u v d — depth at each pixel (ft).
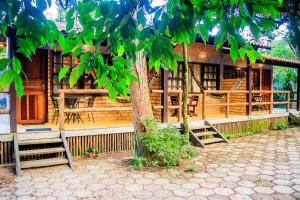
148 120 23.50
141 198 16.52
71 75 5.39
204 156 26.58
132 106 24.11
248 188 18.11
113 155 26.96
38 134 24.47
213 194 17.11
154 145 22.47
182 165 23.41
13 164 23.24
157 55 4.63
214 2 4.69
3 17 4.59
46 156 24.35
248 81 40.34
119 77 5.61
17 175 20.52
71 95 30.48
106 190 17.78
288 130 43.24
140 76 23.62
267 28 4.74
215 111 45.19
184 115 28.81
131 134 29.04
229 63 44.80
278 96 68.59
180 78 39.60
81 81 32.19
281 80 72.18
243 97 43.50
